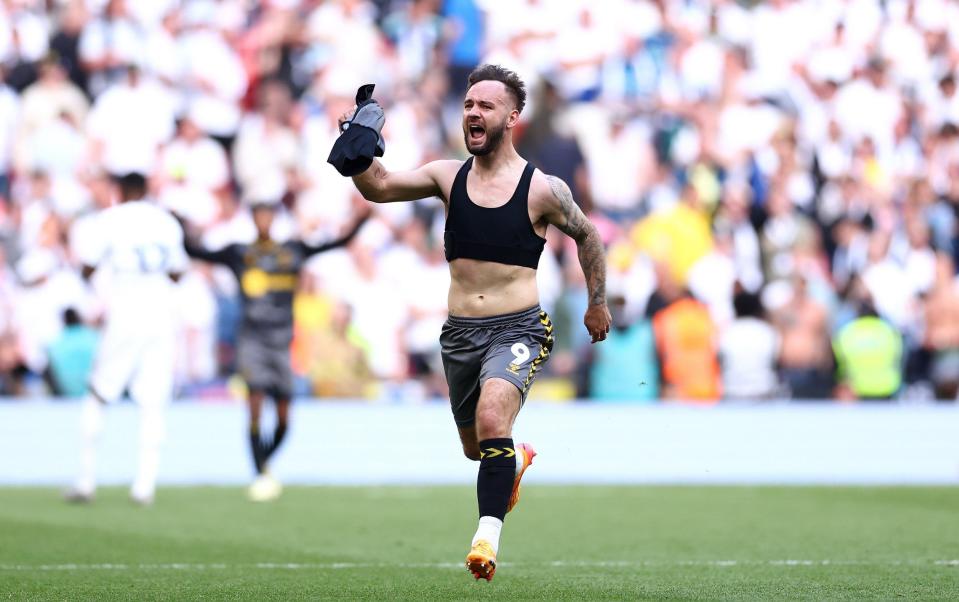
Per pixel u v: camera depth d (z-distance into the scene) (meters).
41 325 45.69
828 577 19.30
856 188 56.84
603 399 46.59
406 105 54.78
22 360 45.44
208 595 17.02
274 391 34.94
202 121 52.53
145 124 50.97
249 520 28.81
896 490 38.50
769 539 25.31
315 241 35.53
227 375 46.50
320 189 51.44
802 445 46.06
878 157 58.59
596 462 44.94
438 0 57.31
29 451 40.97
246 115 53.28
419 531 26.80
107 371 32.28
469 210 16.33
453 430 44.22
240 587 17.95
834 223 55.56
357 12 56.41
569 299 47.69
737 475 45.69
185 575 19.47
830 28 60.50
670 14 59.22
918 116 60.28
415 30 56.72
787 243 53.88
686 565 21.02
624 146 55.09
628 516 30.12
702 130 56.91
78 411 41.38
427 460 43.91
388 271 48.88
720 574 19.75
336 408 43.34
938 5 62.25
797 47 59.94
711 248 52.59
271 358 34.81
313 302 46.56
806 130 58.22
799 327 49.34
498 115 16.08
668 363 46.97
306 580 18.88
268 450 35.03
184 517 29.31
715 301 51.81
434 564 21.20
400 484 40.34
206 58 53.41
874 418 46.59
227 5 55.31
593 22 57.72
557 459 44.59
